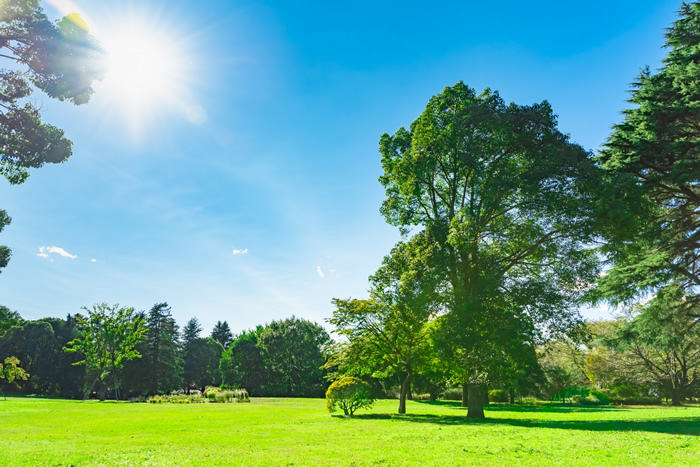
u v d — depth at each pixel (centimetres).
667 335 2455
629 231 1984
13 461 1062
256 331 10350
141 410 3309
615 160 2373
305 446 1293
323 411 3195
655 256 2161
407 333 2867
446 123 2425
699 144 2097
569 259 2100
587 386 5175
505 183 2053
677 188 2398
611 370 4669
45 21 1414
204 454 1147
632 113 2462
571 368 4616
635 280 2173
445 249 2170
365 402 2720
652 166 2322
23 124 1481
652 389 4769
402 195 2764
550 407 3856
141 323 6975
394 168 2609
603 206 1906
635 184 2081
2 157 1496
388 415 2722
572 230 2067
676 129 2178
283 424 2077
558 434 1530
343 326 3086
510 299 2027
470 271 2206
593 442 1299
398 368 3105
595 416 2523
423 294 2202
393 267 2747
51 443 1408
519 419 2348
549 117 2202
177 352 9525
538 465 962
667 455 1066
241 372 8181
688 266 2375
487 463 990
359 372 3247
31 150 1495
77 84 1473
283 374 8006
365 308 2994
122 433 1700
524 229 2094
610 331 2670
